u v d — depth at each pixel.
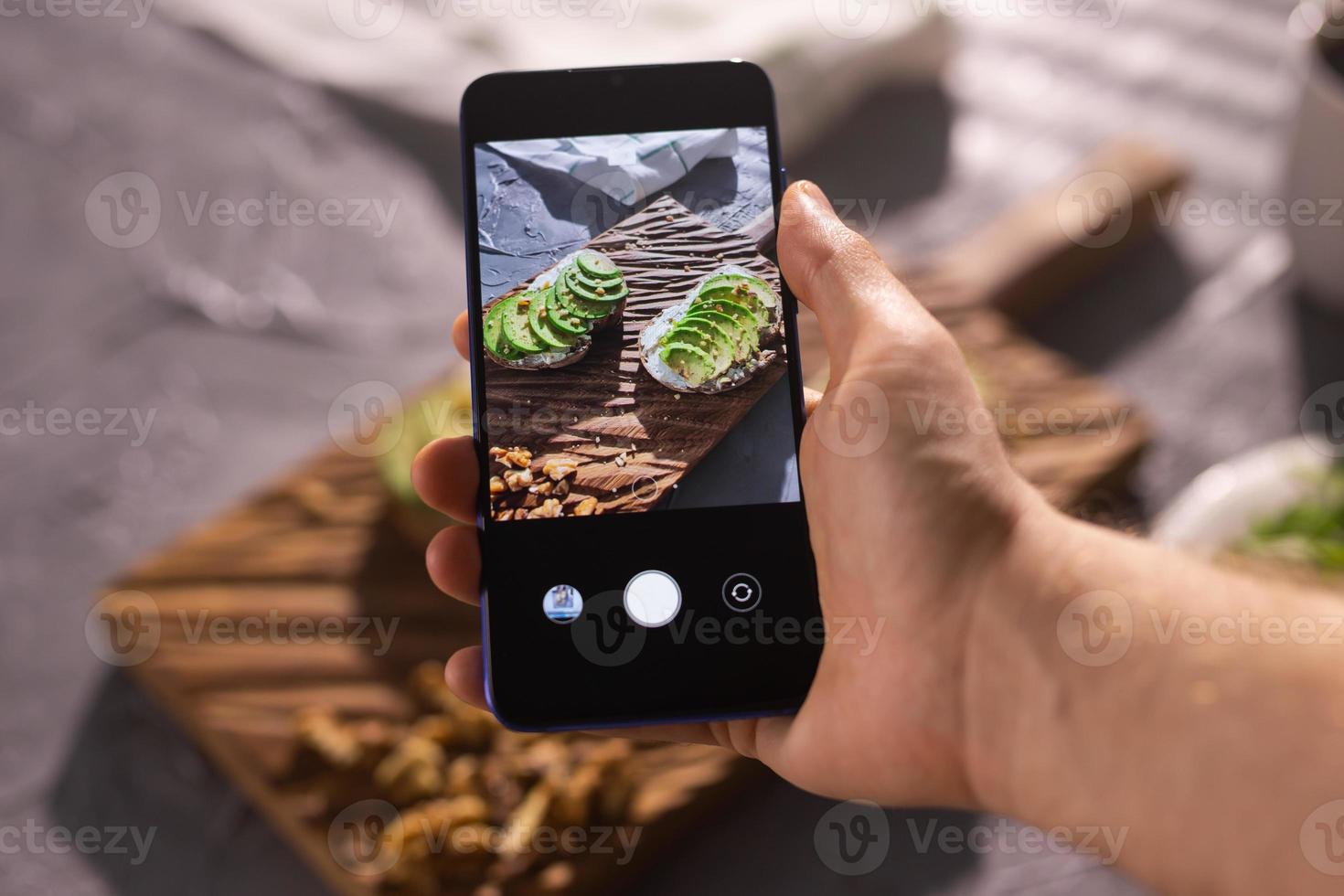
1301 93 0.65
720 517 0.43
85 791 0.56
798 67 0.77
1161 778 0.36
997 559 0.39
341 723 0.54
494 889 0.51
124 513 0.64
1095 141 0.79
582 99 0.44
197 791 0.56
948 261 0.69
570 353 0.43
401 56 0.81
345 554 0.58
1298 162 0.66
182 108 0.81
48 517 0.64
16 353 0.69
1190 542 0.54
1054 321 0.70
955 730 0.39
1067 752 0.37
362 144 0.80
